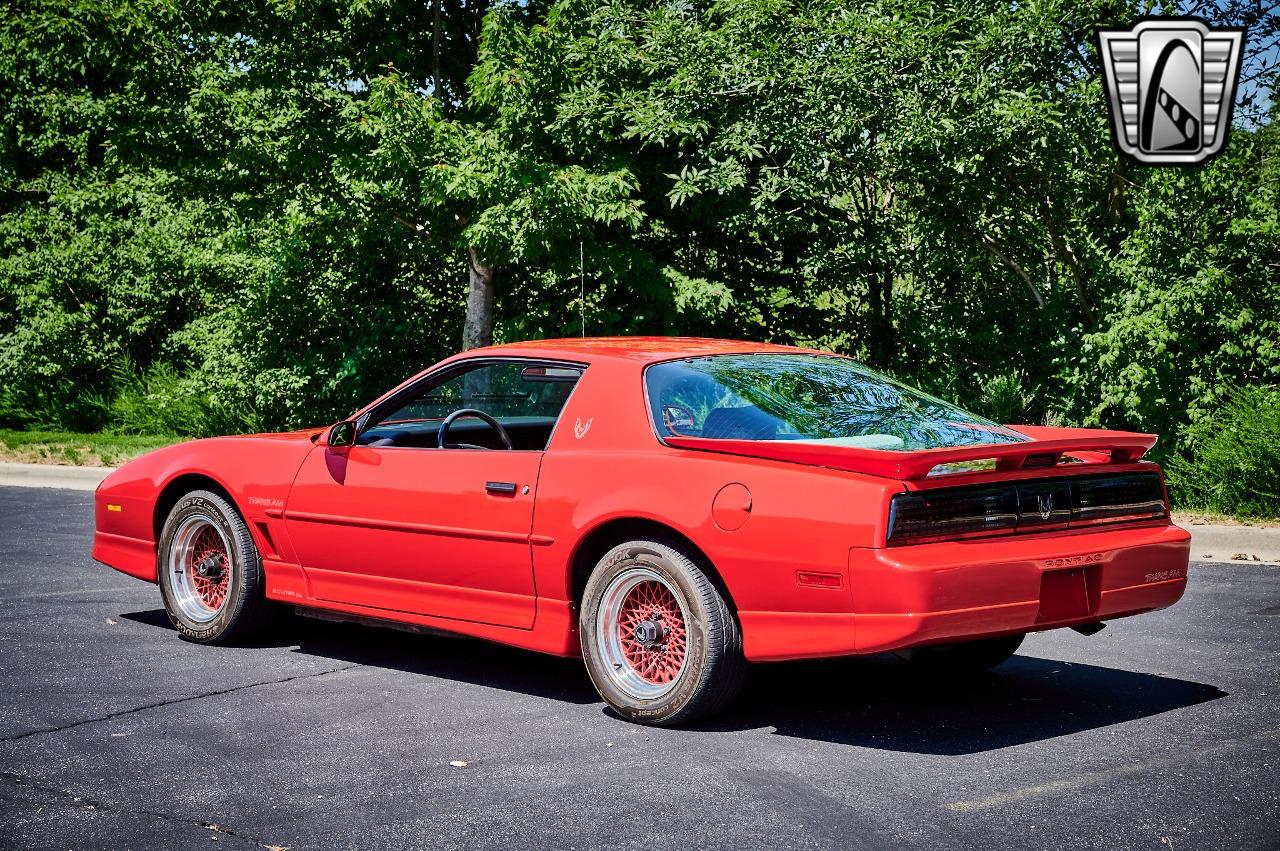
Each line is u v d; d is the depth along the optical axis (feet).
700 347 18.45
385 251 55.01
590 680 18.83
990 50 37.37
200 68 49.49
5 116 74.54
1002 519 14.98
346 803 13.21
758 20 40.86
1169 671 18.58
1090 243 40.06
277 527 20.29
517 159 41.37
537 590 17.19
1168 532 16.46
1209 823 12.19
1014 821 12.35
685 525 15.55
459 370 19.27
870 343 48.14
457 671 19.38
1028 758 14.47
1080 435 16.61
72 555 30.83
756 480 15.20
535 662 20.07
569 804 13.10
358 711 16.96
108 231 70.33
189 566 21.71
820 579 14.61
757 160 44.19
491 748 15.19
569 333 48.57
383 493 18.80
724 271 49.26
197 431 62.28
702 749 15.03
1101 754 14.55
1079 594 15.47
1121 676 18.35
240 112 47.47
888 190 43.68
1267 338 35.45
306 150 47.06
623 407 16.89
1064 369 38.75
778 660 15.20
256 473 20.58
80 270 70.44
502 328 49.34
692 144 45.11
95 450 56.85
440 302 57.88
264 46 47.88
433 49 51.88
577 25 45.55
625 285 47.85
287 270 55.93
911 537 14.35
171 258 65.21
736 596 15.29
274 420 59.26
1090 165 38.04
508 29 43.19
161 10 47.21
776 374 17.66
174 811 13.01
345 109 44.88
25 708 17.08
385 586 19.11
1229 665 18.84
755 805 12.97
